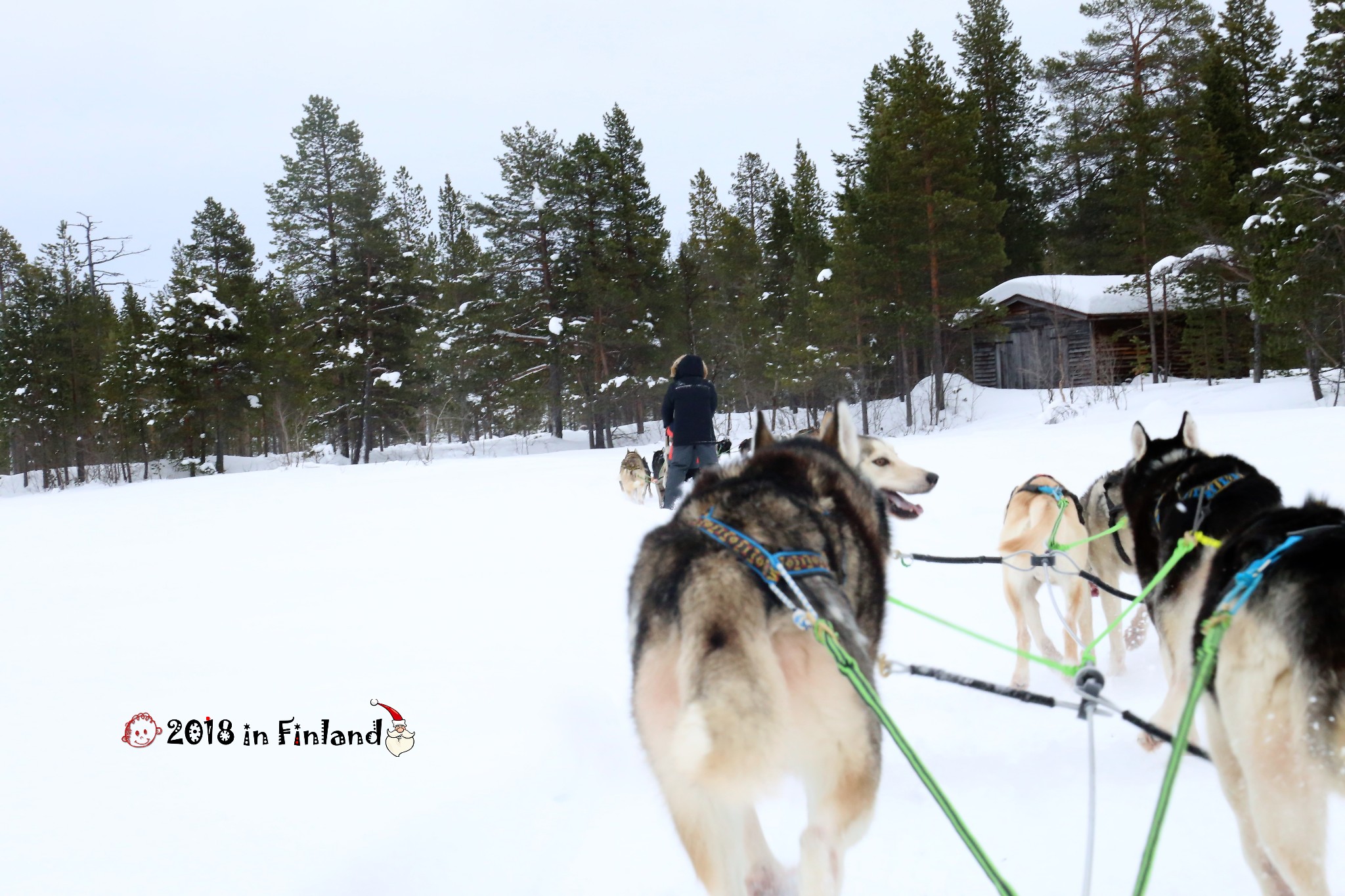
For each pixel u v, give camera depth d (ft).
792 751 7.98
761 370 131.75
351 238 134.41
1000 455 43.83
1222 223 101.19
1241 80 125.59
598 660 16.52
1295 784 7.91
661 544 9.45
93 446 142.82
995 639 18.78
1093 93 138.72
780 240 168.04
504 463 71.92
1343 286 74.08
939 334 106.22
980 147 141.79
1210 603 9.36
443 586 23.17
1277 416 48.73
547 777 11.91
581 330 128.06
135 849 9.55
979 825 11.00
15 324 137.69
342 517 38.40
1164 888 9.44
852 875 9.89
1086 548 17.97
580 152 126.82
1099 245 138.31
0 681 15.76
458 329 134.10
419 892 9.32
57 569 28.02
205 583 24.72
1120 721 14.47
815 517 9.86
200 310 119.03
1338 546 8.18
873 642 10.65
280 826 10.19
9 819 10.29
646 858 10.17
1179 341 111.24
